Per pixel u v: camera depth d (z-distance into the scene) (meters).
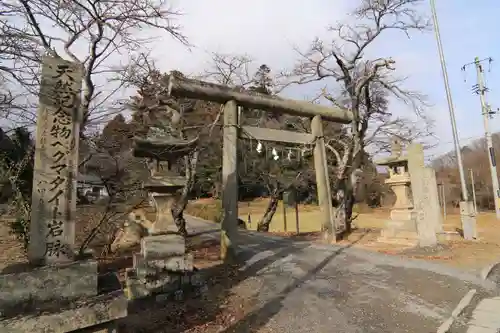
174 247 6.90
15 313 3.35
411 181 12.13
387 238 12.84
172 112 11.19
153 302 6.39
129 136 9.57
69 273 3.78
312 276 8.31
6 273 3.60
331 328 5.38
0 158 7.98
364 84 14.38
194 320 5.64
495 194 23.14
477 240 13.21
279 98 12.09
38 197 4.00
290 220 27.53
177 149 6.87
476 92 24.67
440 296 6.80
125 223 12.53
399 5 13.62
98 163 8.64
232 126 10.73
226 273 8.60
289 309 6.18
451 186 34.94
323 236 13.34
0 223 9.52
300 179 20.20
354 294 6.98
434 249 11.13
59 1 6.87
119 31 7.45
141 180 8.36
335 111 13.66
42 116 4.14
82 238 9.27
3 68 4.61
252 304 6.44
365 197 33.75
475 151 41.59
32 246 3.89
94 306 3.53
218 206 27.09
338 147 18.25
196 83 10.19
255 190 39.97
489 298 6.75
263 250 11.74
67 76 4.36
